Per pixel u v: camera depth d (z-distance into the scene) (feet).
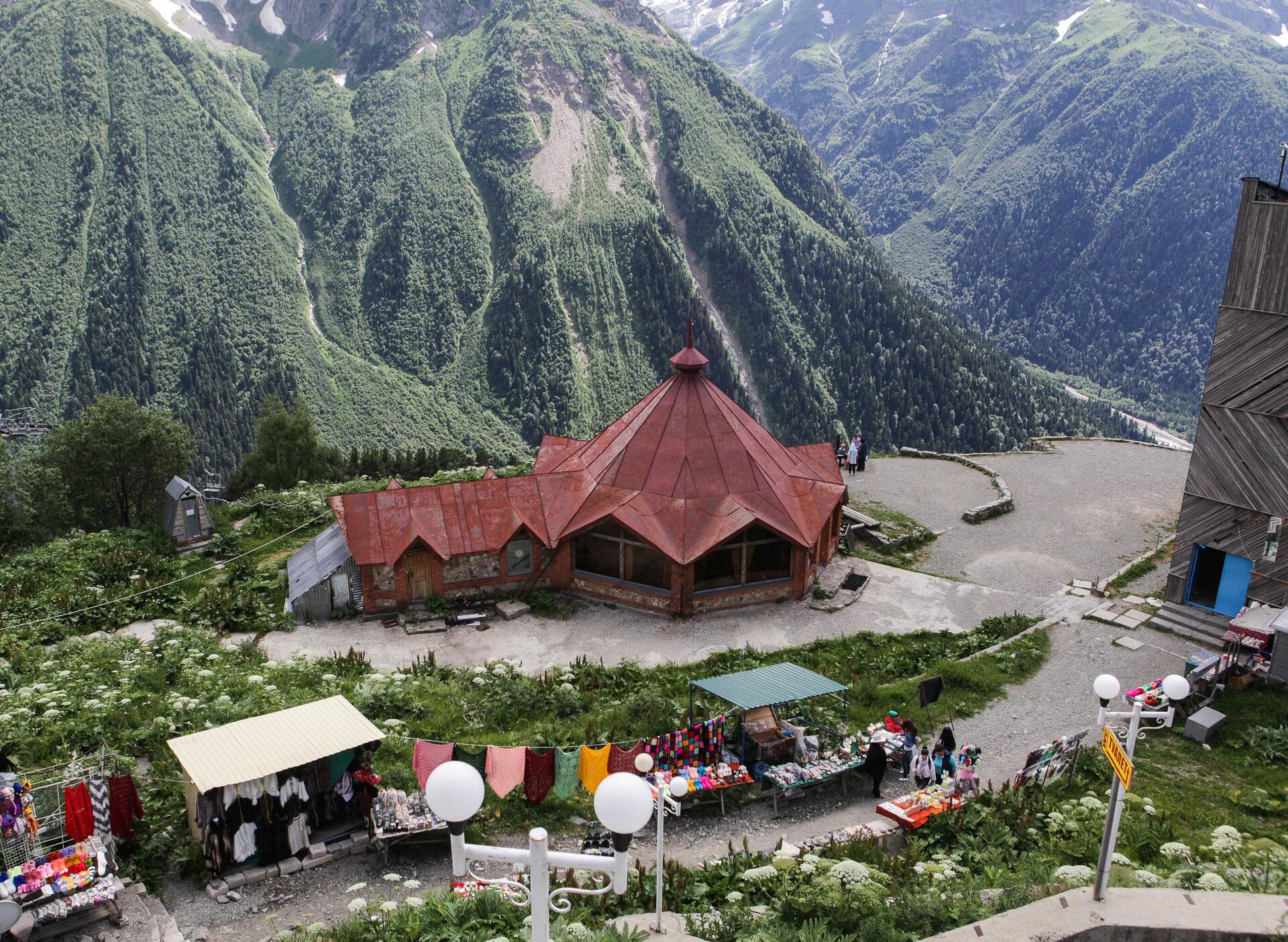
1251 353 123.03
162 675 111.14
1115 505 184.14
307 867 76.79
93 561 151.23
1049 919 48.73
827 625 138.72
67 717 96.84
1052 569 156.76
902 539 166.20
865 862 76.28
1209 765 101.14
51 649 120.88
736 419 152.15
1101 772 96.07
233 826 74.64
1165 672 123.03
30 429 281.33
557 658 128.67
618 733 101.50
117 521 197.57
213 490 234.38
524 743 98.43
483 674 121.19
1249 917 48.49
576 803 87.20
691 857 81.25
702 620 139.95
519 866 77.46
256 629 133.18
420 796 81.92
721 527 140.26
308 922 70.28
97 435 192.54
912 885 67.67
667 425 148.25
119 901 69.92
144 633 132.36
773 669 100.53
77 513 192.44
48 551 155.74
